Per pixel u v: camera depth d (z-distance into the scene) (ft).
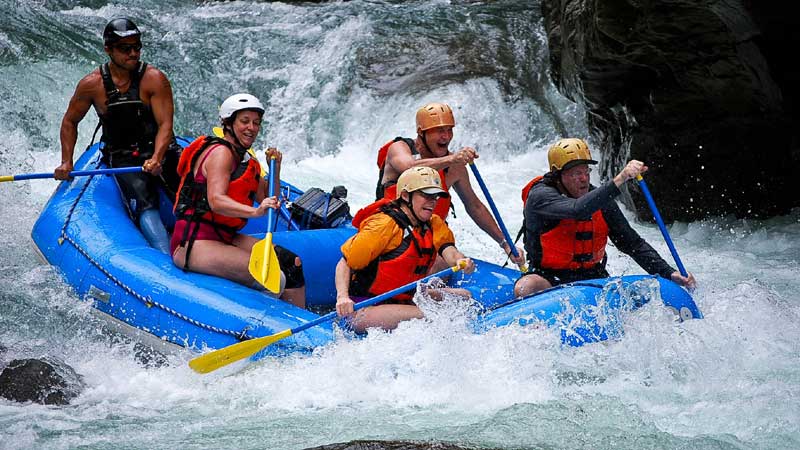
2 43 98.89
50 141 89.56
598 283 46.16
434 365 42.63
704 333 45.16
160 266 49.85
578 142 49.21
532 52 112.27
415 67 110.52
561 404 40.09
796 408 39.40
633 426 37.96
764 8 67.87
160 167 56.39
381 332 44.37
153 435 38.29
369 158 100.12
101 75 56.44
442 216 53.62
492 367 42.50
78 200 56.44
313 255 54.95
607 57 76.89
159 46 111.65
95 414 40.68
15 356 46.09
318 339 44.83
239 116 48.44
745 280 63.82
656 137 82.12
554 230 49.52
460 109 102.83
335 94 106.93
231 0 140.56
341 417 39.83
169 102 57.67
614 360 43.78
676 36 71.97
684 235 79.41
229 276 49.34
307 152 101.55
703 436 37.06
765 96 76.13
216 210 47.52
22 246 58.90
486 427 37.96
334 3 138.21
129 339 48.75
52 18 112.88
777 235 75.36
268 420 39.83
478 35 117.60
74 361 46.75
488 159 100.12
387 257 45.47
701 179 81.35
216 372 44.80
